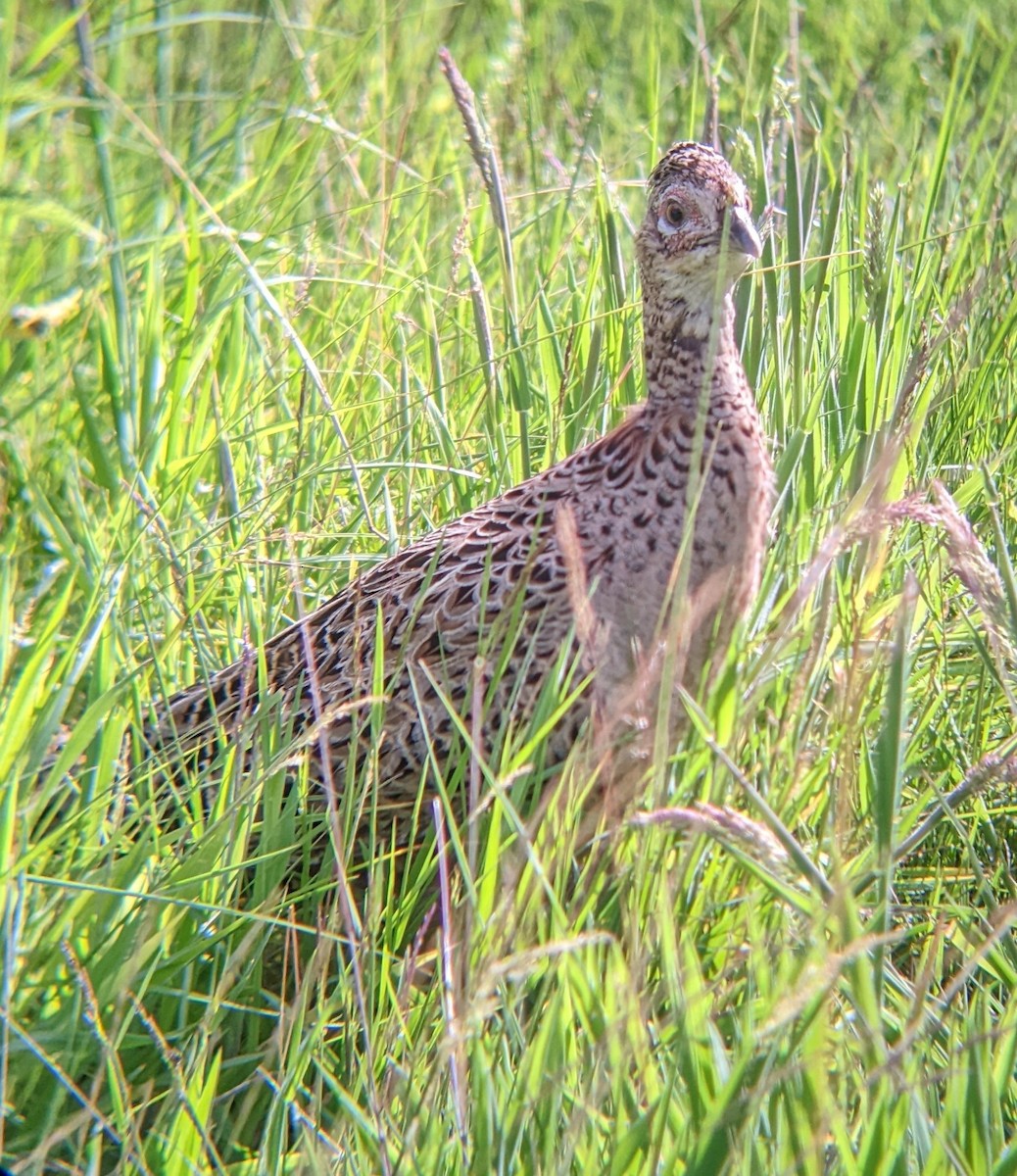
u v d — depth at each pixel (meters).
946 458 9.12
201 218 10.82
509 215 11.08
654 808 5.68
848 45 15.44
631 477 7.33
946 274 10.35
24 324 8.71
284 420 9.90
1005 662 7.11
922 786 7.65
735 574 7.27
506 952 5.70
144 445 8.89
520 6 14.98
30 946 6.19
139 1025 6.21
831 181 10.19
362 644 7.59
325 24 14.37
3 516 8.52
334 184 12.68
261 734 6.98
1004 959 6.23
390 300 10.34
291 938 6.79
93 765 7.01
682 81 11.88
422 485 9.30
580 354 9.37
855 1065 5.50
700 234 7.43
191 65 14.27
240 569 8.16
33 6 13.19
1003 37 15.95
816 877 5.31
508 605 7.29
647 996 5.72
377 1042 5.84
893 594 7.82
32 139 10.65
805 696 6.89
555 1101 5.08
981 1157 4.96
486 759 7.25
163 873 6.64
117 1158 5.83
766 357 9.22
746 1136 4.83
